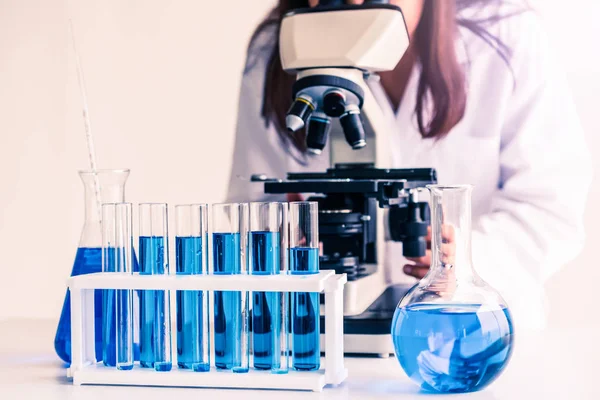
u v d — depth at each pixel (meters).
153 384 1.11
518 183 1.99
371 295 1.46
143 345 1.15
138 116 2.19
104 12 2.20
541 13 1.96
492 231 2.00
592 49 1.94
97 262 1.26
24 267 2.27
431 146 2.02
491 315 1.00
